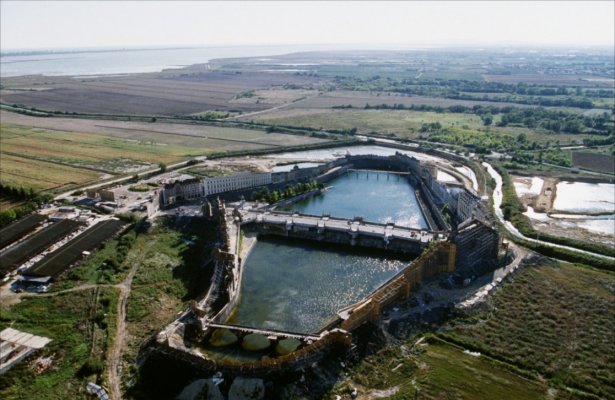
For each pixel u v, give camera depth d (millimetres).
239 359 149875
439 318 173375
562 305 182750
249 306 187125
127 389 137000
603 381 144125
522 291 192000
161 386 139000
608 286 195875
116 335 161000
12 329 161750
